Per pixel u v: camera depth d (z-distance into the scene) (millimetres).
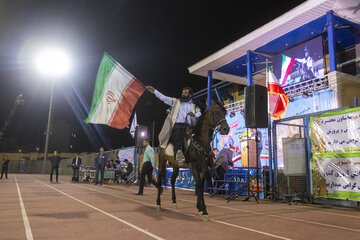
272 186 9195
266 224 5059
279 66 15281
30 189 11680
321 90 11805
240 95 20625
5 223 4684
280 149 12266
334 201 8055
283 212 6688
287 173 8641
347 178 7668
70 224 4664
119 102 7887
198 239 3838
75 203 7359
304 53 14062
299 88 12914
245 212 6582
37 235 3895
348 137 7766
